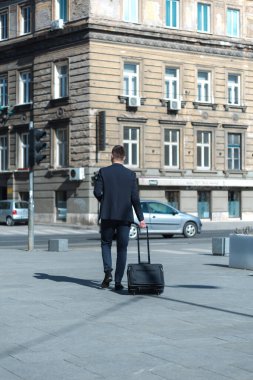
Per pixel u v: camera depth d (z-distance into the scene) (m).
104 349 7.24
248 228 17.38
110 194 11.34
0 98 51.75
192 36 47.59
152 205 31.72
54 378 6.16
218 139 49.00
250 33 50.56
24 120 49.41
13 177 50.38
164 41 46.62
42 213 47.66
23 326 8.49
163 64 46.66
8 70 50.75
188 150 47.66
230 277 13.91
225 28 49.25
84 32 44.19
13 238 33.16
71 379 6.12
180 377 6.16
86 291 11.58
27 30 49.25
